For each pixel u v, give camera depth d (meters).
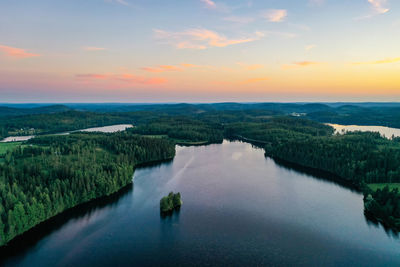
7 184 125.31
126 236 112.69
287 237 112.00
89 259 97.50
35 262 95.56
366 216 129.38
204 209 138.38
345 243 107.12
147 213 133.50
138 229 118.31
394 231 114.50
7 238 105.88
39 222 120.94
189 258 98.62
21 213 111.81
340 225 120.94
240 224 122.81
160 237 112.12
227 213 133.88
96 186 152.00
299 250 103.06
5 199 113.75
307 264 94.94
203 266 94.31
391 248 103.44
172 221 125.69
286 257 98.94
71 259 97.44
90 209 137.00
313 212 134.38
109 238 110.94
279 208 139.12
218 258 98.75
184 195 157.75
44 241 107.88
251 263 95.81
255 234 114.31
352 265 94.06
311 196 156.12
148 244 107.19
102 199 149.88
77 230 116.62
